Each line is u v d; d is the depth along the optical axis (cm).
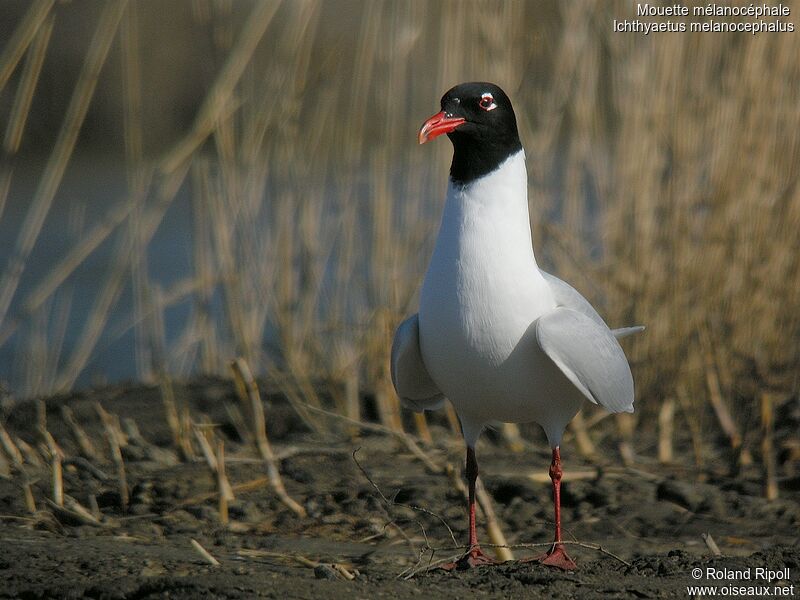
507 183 750
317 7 1226
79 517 893
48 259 1933
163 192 1265
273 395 1234
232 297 1242
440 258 756
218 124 1212
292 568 767
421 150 1227
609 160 1249
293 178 1234
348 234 1245
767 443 1034
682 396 1225
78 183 2370
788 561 757
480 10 1180
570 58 1219
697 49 1205
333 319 1261
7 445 1039
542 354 749
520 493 1001
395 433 1076
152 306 1286
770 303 1244
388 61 1209
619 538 900
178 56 2419
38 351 1365
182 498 958
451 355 754
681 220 1216
